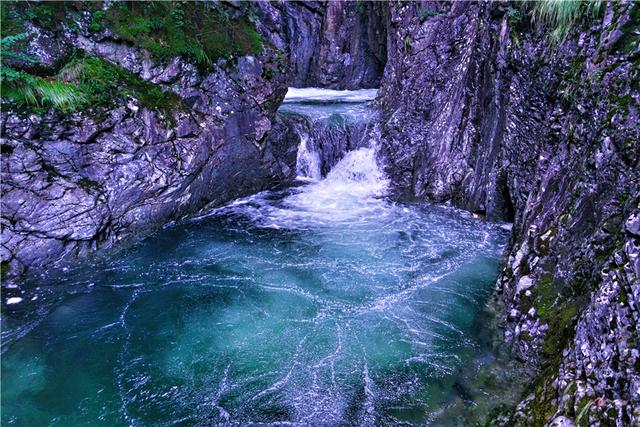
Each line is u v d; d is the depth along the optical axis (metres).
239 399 3.52
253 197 8.11
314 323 4.52
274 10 13.12
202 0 6.82
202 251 6.03
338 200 8.05
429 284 5.21
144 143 5.94
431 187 7.86
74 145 5.32
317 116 9.37
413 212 7.47
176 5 6.49
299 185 8.80
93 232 5.59
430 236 6.52
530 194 4.70
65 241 5.41
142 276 5.37
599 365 2.36
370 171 8.79
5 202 4.89
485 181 6.96
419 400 3.44
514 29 5.98
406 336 4.26
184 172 6.45
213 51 6.81
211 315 4.65
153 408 3.45
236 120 7.18
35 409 3.46
